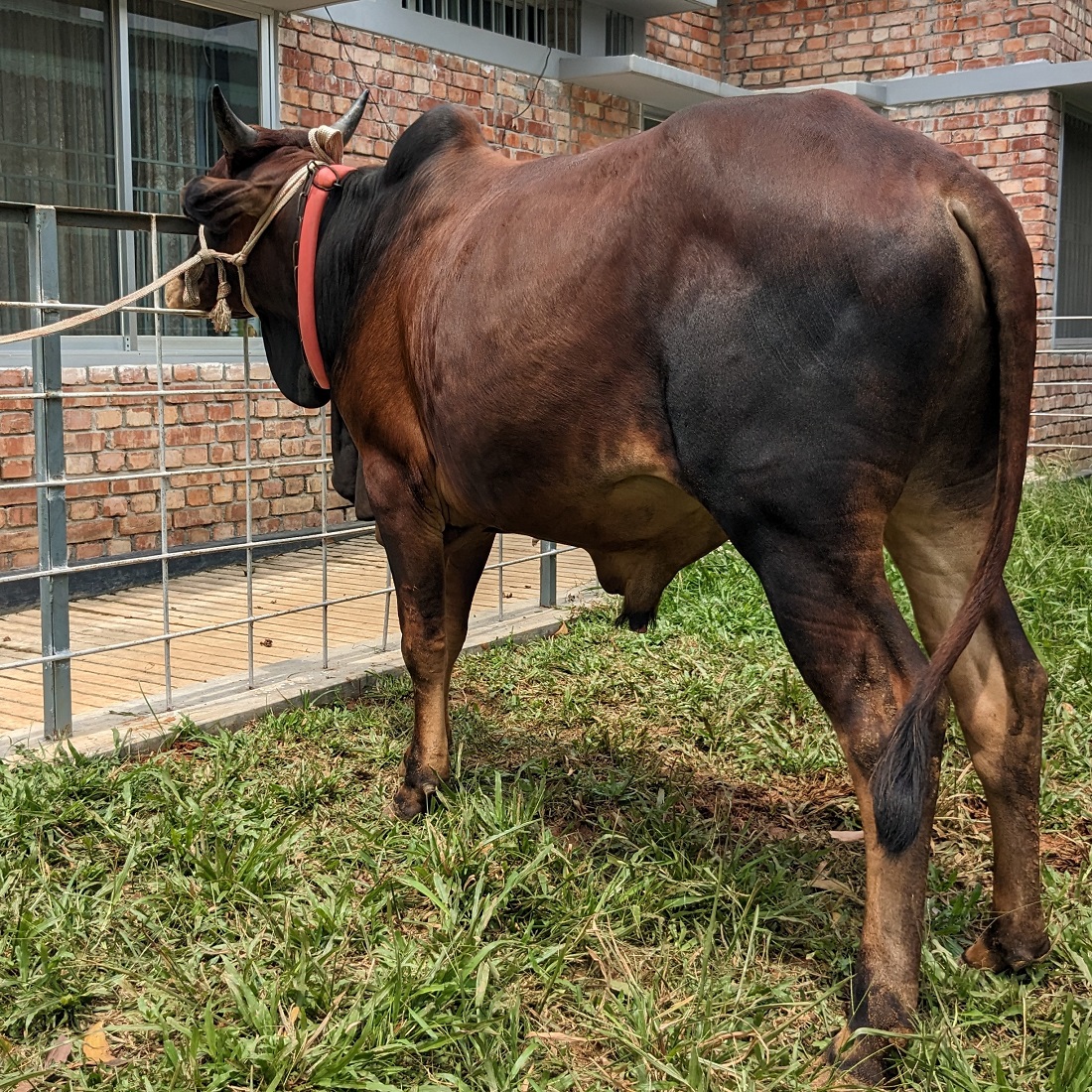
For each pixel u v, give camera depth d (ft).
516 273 9.38
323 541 16.90
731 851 11.50
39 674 17.35
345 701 16.08
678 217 8.39
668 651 17.85
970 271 7.85
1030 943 9.12
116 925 9.98
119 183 22.91
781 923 10.11
